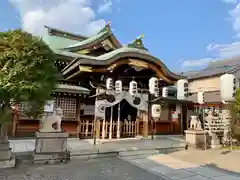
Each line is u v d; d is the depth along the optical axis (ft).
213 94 72.54
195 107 56.59
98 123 36.27
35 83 16.35
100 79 40.55
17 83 15.65
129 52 35.27
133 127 41.65
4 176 16.49
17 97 16.12
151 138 40.27
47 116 22.07
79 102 37.96
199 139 32.30
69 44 58.03
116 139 36.68
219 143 32.68
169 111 52.75
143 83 46.73
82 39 63.10
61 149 21.98
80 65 32.63
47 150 21.25
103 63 33.37
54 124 22.62
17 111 31.91
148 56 37.09
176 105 53.88
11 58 16.92
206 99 69.51
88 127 39.58
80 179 16.44
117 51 35.99
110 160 23.40
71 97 37.32
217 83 74.95
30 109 18.29
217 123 33.32
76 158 22.90
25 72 16.28
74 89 35.70
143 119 41.68
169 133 50.96
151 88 32.96
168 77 40.70
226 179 17.11
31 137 34.71
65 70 38.68
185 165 21.63
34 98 16.98
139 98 40.32
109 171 18.93
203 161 23.40
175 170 19.71
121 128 39.88
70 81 40.57
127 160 23.39
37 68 17.35
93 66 33.76
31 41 17.72
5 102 16.52
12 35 17.31
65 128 36.14
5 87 15.07
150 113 43.34
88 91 37.17
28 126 34.76
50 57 18.61
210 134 32.81
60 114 22.95
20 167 19.16
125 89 38.42
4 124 19.12
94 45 52.08
